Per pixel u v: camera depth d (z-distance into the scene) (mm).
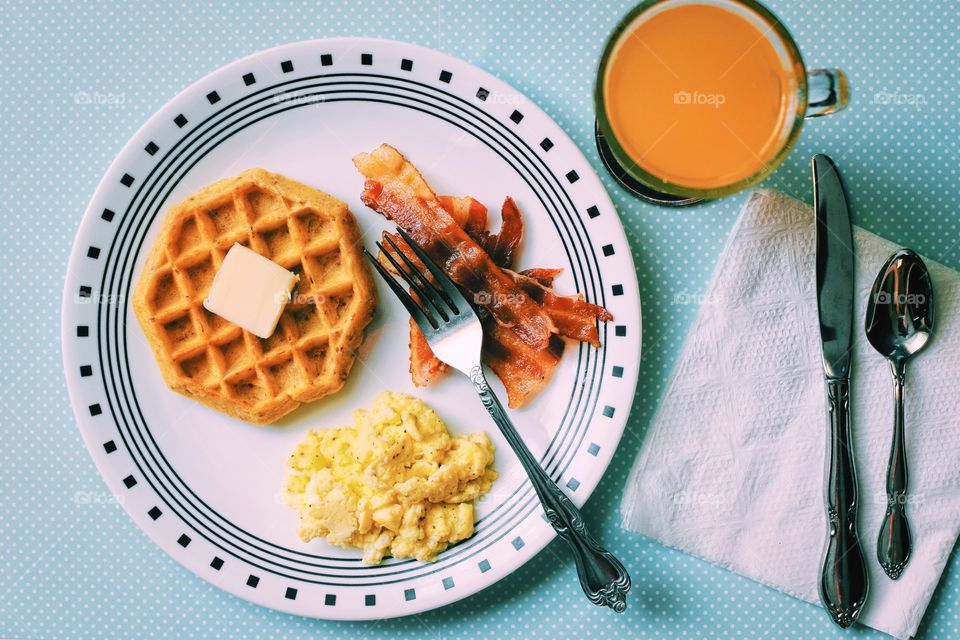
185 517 399
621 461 406
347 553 396
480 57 407
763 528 398
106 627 415
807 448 397
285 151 402
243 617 413
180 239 394
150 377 401
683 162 349
